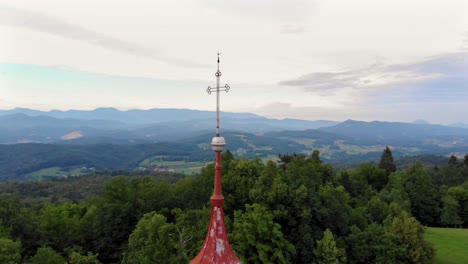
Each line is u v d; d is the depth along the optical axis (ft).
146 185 230.89
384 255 195.62
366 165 370.12
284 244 166.20
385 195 301.22
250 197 186.39
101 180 483.92
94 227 213.25
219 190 50.80
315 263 174.19
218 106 50.42
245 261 160.97
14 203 197.06
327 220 195.83
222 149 50.47
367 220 233.35
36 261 158.20
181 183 244.63
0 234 176.45
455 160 478.18
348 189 286.87
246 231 162.91
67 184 451.53
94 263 169.68
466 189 334.65
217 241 49.21
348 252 199.31
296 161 239.71
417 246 198.90
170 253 139.95
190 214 193.67
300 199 182.60
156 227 144.05
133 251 161.27
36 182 454.81
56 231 211.82
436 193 329.52
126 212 212.43
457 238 265.95
